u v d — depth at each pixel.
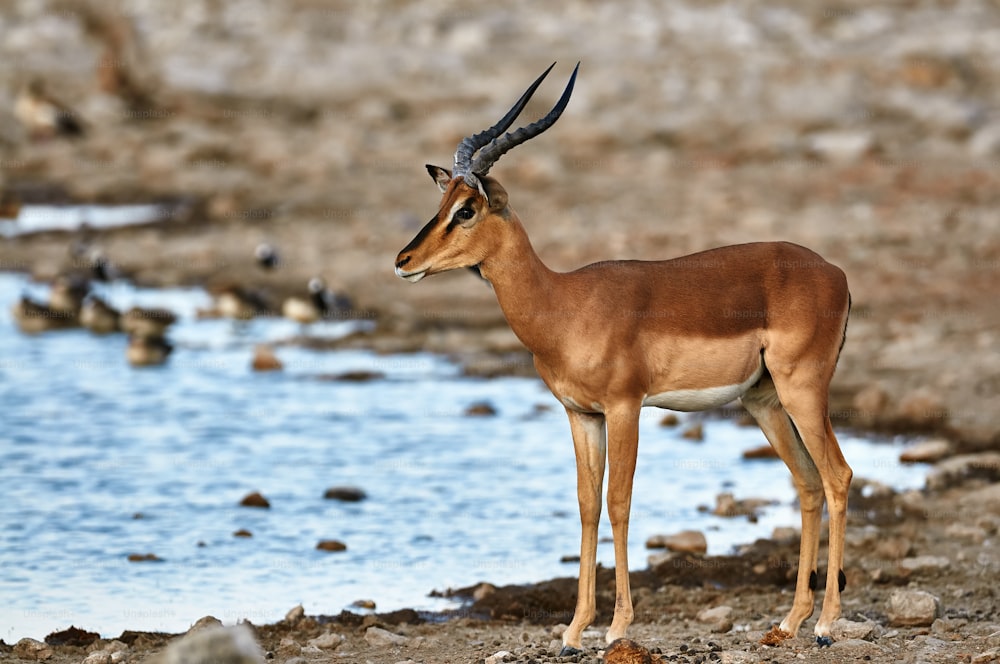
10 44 120.50
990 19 123.81
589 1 129.12
